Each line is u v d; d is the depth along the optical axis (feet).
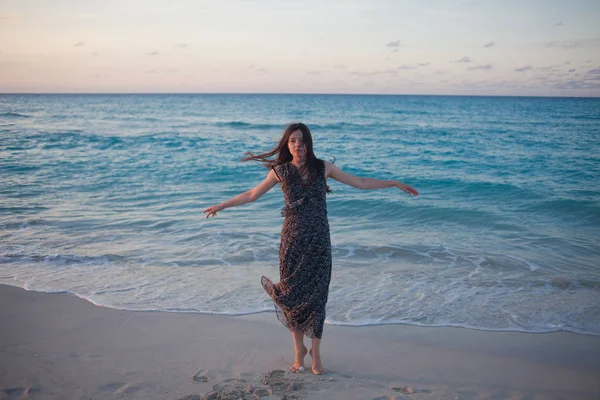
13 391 10.44
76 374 11.29
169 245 23.20
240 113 197.36
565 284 18.38
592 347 13.34
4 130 90.53
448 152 66.44
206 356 12.46
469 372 11.83
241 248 22.61
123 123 127.03
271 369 11.79
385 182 11.56
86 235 24.90
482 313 15.61
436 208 31.91
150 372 11.47
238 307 15.90
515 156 61.52
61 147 65.62
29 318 14.78
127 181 41.96
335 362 12.32
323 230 11.09
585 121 143.02
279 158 11.41
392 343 13.50
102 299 16.43
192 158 56.13
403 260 21.36
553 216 30.96
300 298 11.15
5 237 24.30
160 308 15.74
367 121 142.82
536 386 11.19
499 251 22.80
